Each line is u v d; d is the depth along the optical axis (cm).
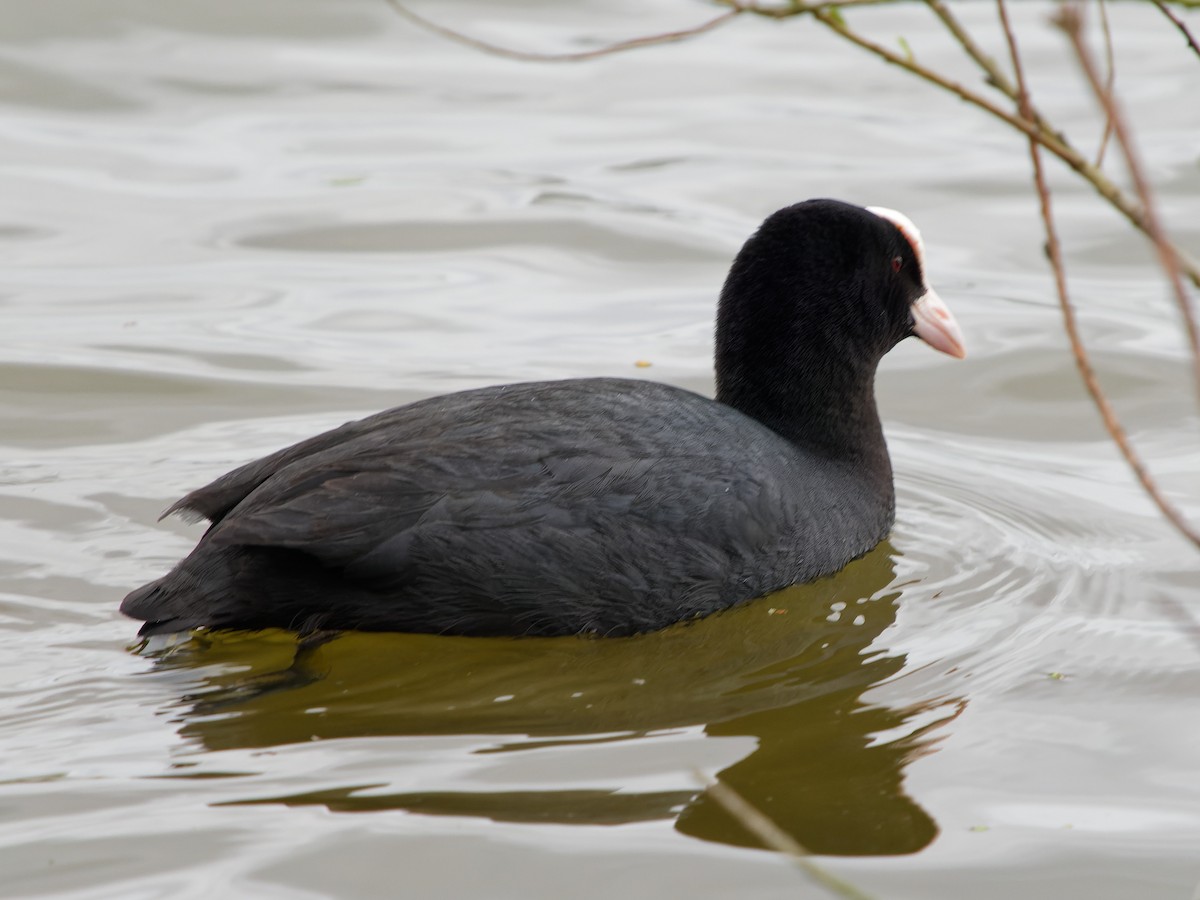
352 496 977
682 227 1961
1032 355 1641
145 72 2383
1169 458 1416
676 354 1620
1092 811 848
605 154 2195
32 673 988
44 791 846
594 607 1013
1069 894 768
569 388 1091
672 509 1025
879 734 936
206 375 1546
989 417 1525
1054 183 2088
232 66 2425
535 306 1753
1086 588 1157
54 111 2253
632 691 993
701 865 788
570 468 1012
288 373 1555
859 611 1116
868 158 2177
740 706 971
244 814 826
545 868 782
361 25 2578
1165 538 1248
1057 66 2444
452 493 986
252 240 1909
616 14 2633
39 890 758
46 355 1577
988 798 862
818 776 883
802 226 1197
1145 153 2136
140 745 902
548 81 2447
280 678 997
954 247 1914
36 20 2500
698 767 891
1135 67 2447
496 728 938
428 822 822
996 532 1262
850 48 2602
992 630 1084
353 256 1881
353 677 1003
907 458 1426
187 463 1345
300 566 975
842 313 1198
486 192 2059
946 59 2494
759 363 1202
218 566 983
